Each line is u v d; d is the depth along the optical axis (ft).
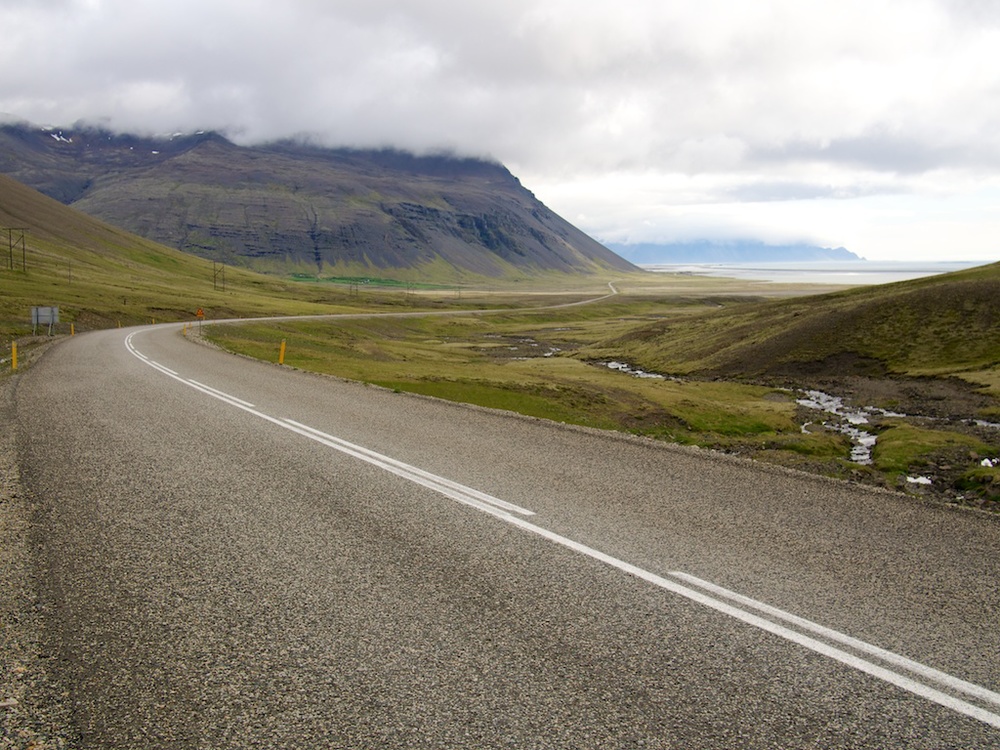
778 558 23.66
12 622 18.21
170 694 14.78
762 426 151.23
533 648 16.76
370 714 14.03
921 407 198.49
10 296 336.90
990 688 15.30
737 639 17.37
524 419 59.31
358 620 18.34
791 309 385.09
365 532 25.96
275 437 46.21
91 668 15.84
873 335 294.87
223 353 133.59
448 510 29.04
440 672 15.64
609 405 158.30
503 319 631.56
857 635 17.75
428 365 220.64
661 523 27.61
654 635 17.52
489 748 12.93
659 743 13.12
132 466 36.99
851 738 13.39
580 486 33.88
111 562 22.74
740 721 13.88
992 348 253.65
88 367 96.53
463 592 20.24
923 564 23.52
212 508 29.12
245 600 19.67
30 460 38.29
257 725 13.67
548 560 23.00
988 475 85.76
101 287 462.19
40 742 13.07
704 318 433.89
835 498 32.68
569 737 13.28
